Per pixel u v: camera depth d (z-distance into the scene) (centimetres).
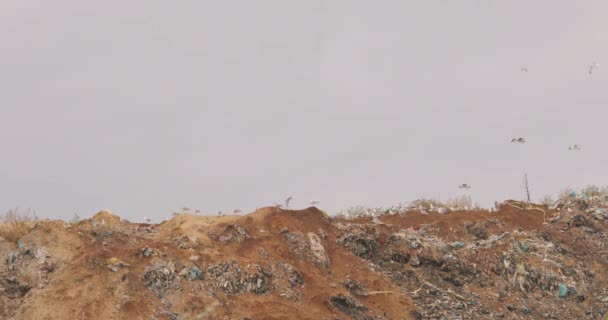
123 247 2555
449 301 2778
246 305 2394
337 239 3027
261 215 2964
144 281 2388
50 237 2505
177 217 2881
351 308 2539
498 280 2958
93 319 2189
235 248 2697
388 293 2730
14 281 2316
